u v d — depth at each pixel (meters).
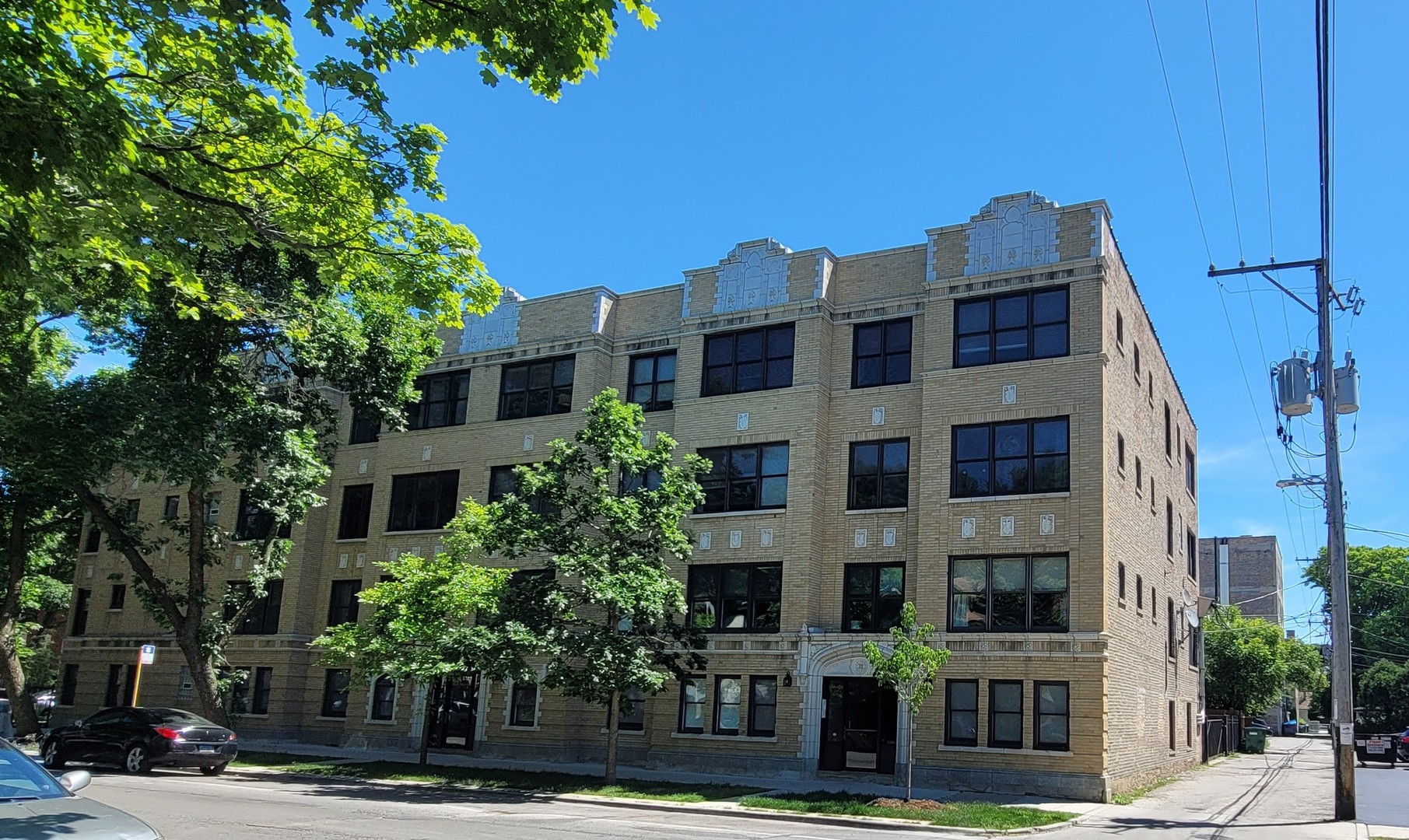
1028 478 22.61
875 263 26.02
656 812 17.94
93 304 21.09
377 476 32.12
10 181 8.36
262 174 11.25
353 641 22.88
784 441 25.56
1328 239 19.84
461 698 28.78
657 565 21.33
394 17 9.72
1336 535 19.50
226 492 35.06
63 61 8.78
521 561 27.92
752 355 26.72
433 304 12.90
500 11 9.18
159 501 36.91
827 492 25.25
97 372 27.09
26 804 7.91
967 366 23.72
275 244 11.95
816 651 23.81
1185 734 33.62
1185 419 37.25
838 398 25.61
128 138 8.95
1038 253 23.47
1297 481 22.42
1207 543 66.50
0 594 42.16
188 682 34.16
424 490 31.33
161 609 27.94
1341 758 18.78
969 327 24.03
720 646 24.98
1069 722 21.00
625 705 21.12
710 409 26.72
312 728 31.55
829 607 24.50
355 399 27.05
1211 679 52.31
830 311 26.14
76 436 22.58
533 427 29.47
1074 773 20.70
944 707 22.16
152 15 9.16
